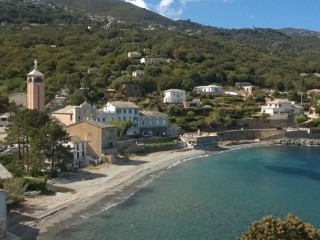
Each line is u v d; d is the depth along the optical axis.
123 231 71.06
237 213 82.31
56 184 102.12
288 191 101.31
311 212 83.06
